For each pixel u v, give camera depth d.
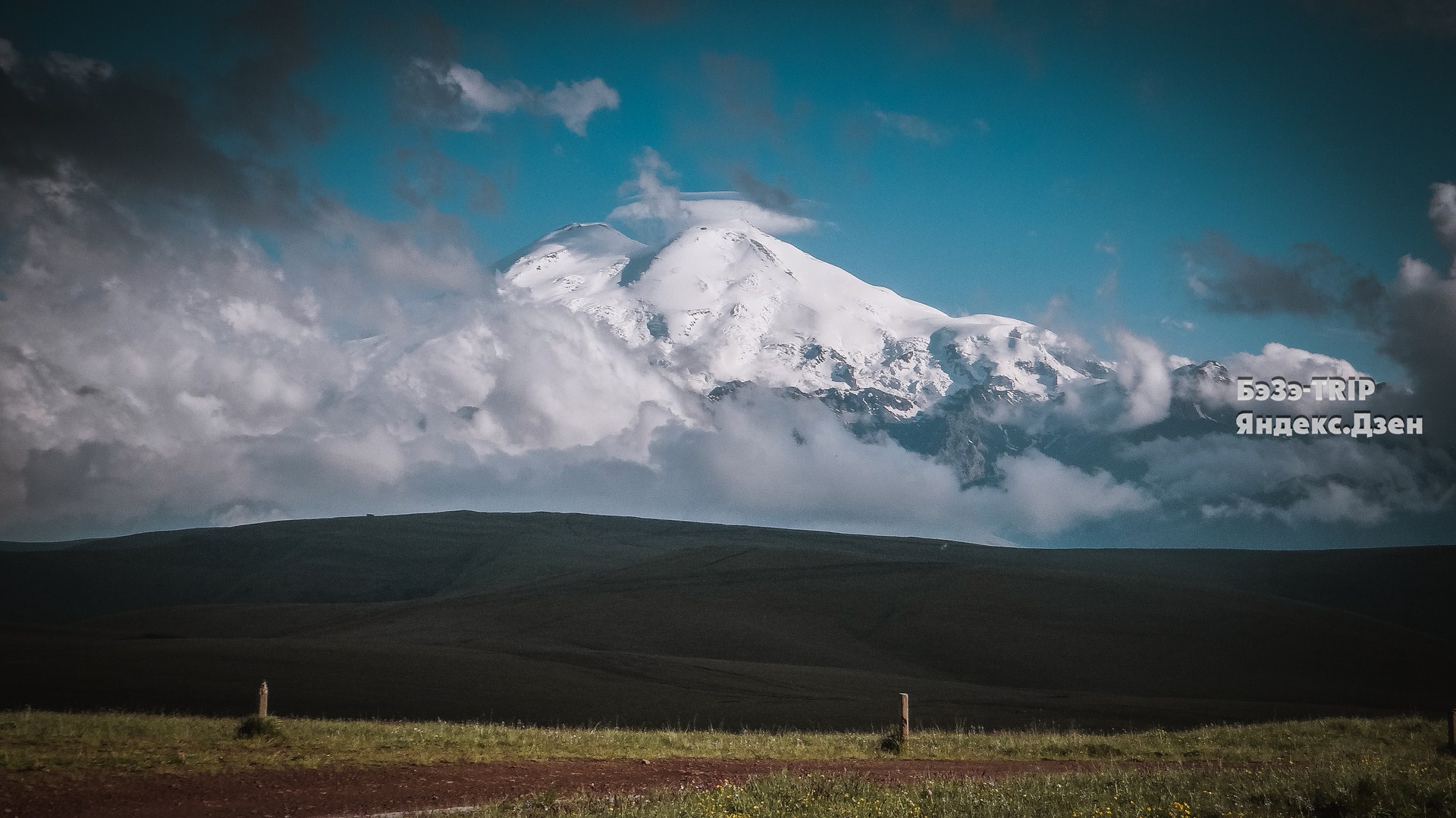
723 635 119.19
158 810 17.39
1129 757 28.80
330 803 18.36
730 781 21.67
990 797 17.88
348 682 71.81
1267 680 100.19
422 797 19.09
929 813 16.78
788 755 26.83
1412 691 97.75
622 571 163.62
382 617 140.12
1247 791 18.25
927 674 104.38
